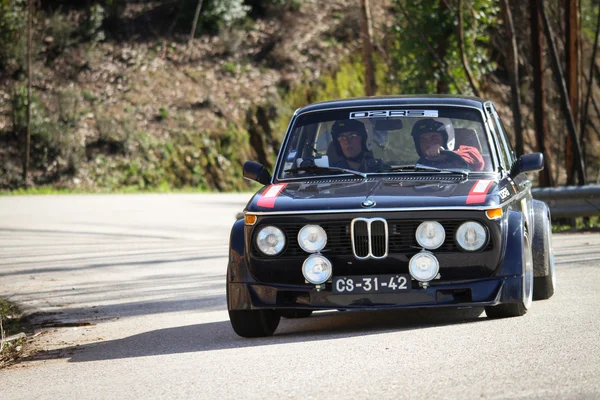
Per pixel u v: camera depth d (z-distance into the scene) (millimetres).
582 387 8852
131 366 11977
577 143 37062
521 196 14516
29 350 14523
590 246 25109
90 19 83562
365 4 53531
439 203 12477
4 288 22344
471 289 12414
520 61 57156
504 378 9414
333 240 12617
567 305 14492
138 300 19531
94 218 42531
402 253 12430
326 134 14703
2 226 38781
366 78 53562
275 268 12773
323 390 9453
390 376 9867
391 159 14273
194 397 9648
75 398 10180
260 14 93375
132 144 75375
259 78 86375
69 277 23969
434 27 47750
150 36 86750
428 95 15391
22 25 78812
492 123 14992
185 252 28922
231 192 76375
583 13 83188
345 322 14711
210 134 79312
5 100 74438
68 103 75562
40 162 71188
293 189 13727
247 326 13375
